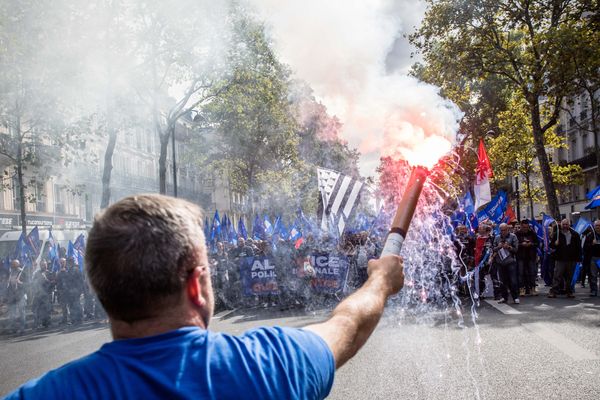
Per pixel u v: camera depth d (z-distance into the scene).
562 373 5.83
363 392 5.46
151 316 1.10
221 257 14.19
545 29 21.28
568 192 38.91
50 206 30.38
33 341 10.70
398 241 1.43
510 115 27.73
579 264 12.75
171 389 1.03
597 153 24.06
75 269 13.70
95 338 10.38
